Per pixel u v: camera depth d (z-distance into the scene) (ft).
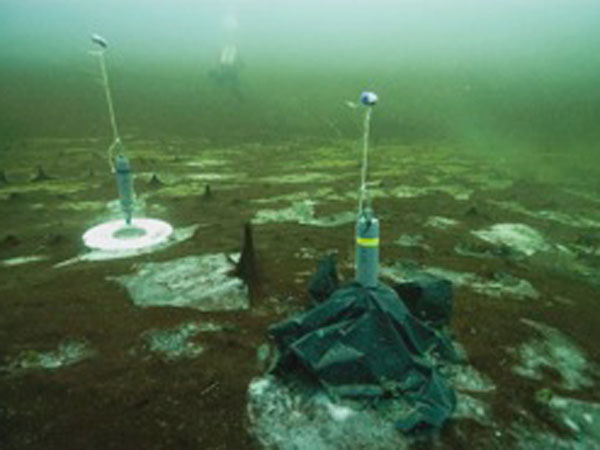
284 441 7.20
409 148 41.60
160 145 39.78
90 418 7.48
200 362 9.07
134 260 14.07
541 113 50.88
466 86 56.49
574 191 26.86
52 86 52.08
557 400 8.50
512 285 13.47
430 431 7.52
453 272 14.20
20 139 39.83
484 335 10.54
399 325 8.82
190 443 7.08
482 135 47.16
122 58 59.52
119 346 9.52
